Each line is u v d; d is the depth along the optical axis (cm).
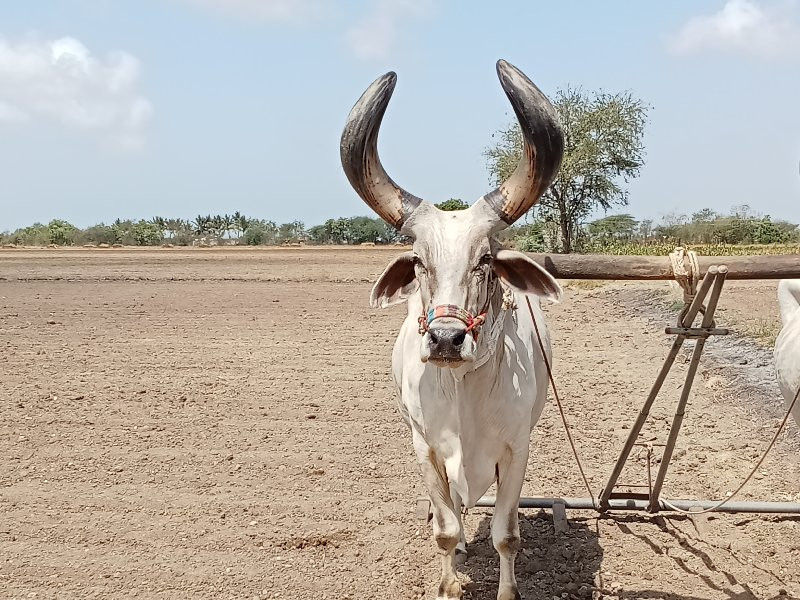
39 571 518
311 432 824
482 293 391
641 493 576
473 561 530
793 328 518
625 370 1101
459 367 372
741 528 568
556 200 3084
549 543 550
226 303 1906
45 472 703
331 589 496
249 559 536
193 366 1144
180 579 509
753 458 722
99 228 7212
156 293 2144
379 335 1425
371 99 393
